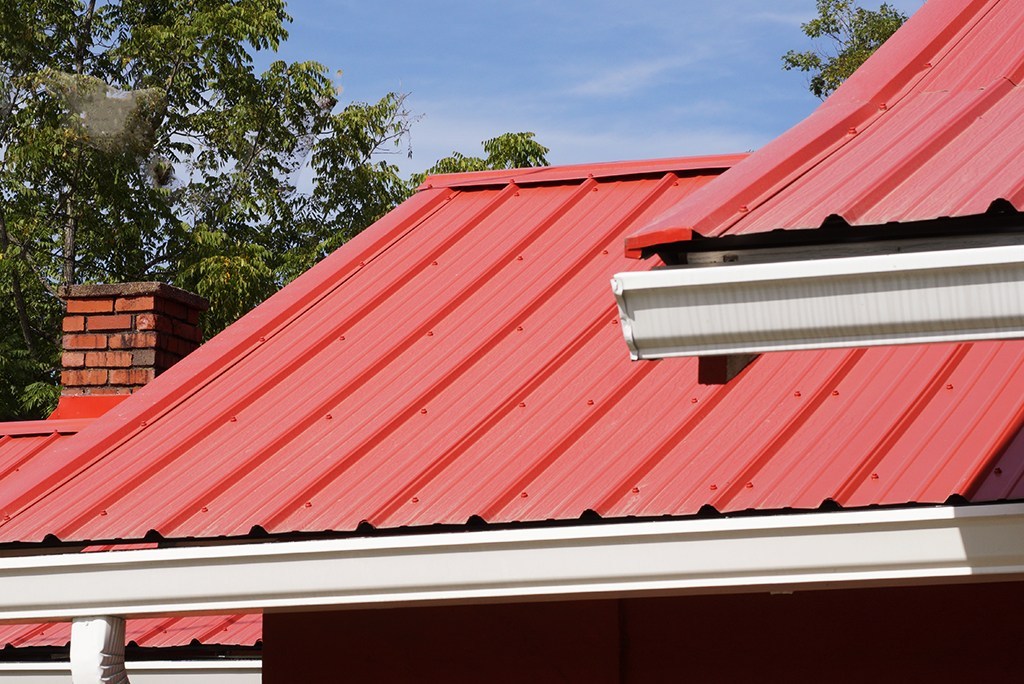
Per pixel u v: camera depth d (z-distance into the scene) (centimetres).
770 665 510
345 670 562
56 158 2930
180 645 726
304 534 477
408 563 440
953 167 304
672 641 524
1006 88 365
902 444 439
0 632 776
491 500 460
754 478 441
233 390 588
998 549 386
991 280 264
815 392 481
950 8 433
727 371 310
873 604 500
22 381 2786
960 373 472
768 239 291
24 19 3027
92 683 468
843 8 3666
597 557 423
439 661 551
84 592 470
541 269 640
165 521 491
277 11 3209
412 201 748
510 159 2858
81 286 980
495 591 432
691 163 708
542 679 538
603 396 516
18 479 551
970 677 485
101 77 3161
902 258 268
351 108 3191
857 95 382
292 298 661
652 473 459
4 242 2906
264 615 578
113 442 563
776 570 405
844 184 305
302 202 3209
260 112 3108
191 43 3072
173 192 3064
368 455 514
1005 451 420
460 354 576
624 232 658
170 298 979
